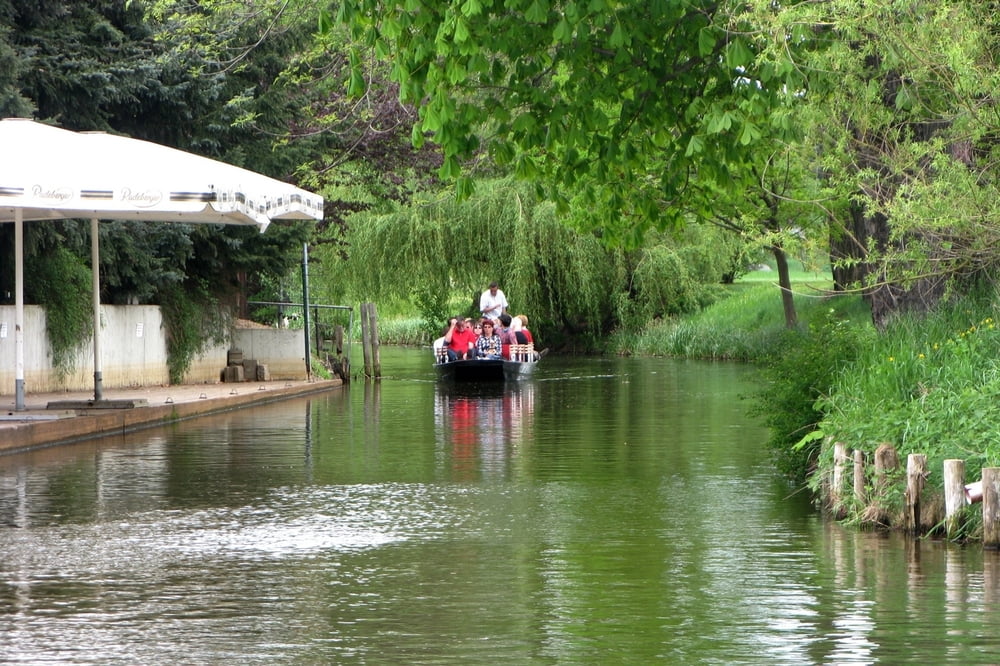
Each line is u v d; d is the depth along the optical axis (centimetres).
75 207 2309
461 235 5894
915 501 1510
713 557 1373
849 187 1941
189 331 3831
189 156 2636
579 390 4072
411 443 2480
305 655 988
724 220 4378
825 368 1981
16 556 1372
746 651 998
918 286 2206
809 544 1451
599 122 1888
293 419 3020
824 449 1770
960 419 1603
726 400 3594
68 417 2508
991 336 1847
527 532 1524
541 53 1886
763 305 6412
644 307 6500
